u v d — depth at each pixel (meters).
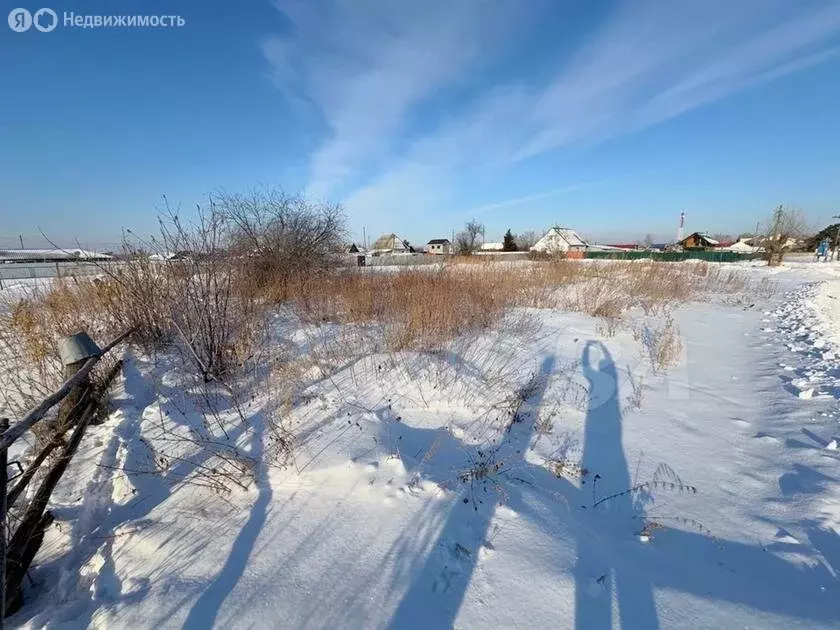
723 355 6.59
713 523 2.66
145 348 5.48
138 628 1.85
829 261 41.06
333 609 1.94
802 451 3.40
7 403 4.11
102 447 3.45
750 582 2.16
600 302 10.19
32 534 2.42
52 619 1.97
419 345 5.71
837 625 1.87
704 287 15.48
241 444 3.32
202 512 2.62
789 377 5.35
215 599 1.99
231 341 5.02
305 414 3.75
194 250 4.61
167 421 3.72
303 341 6.04
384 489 2.74
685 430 3.99
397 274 10.63
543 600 1.97
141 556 2.32
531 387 4.79
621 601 1.98
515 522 2.50
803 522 2.59
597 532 2.56
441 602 1.98
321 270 11.20
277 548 2.31
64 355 3.69
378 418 3.71
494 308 8.27
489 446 3.57
